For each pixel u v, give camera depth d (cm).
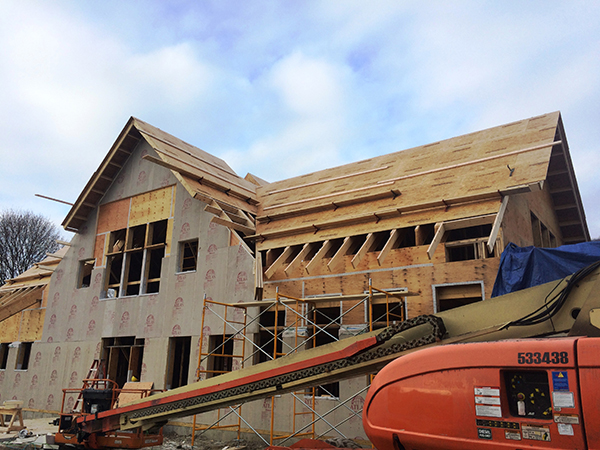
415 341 551
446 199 1160
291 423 1189
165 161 1560
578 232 1730
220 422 1302
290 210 1492
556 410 369
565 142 1414
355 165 1659
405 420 448
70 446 984
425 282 1119
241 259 1413
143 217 1728
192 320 1465
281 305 1321
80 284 1878
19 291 2078
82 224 1941
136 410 824
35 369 1858
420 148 1531
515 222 1182
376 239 1269
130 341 1667
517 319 509
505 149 1277
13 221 3784
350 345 598
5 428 1409
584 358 366
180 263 1589
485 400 405
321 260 1298
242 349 1326
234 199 1648
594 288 465
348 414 1110
